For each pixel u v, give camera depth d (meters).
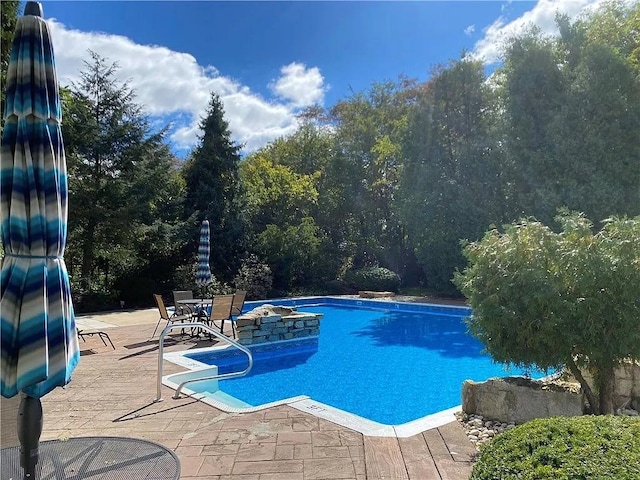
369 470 3.31
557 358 4.37
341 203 23.02
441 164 17.58
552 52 15.27
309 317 9.93
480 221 16.30
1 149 2.50
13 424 3.46
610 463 1.88
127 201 16.50
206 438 3.92
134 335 9.31
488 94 17.31
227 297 8.88
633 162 13.80
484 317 4.61
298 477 3.21
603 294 4.22
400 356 8.97
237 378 7.38
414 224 18.00
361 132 23.09
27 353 2.35
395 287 19.97
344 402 6.26
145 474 2.62
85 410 4.71
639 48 14.60
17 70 2.50
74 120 15.96
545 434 2.17
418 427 4.21
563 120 14.56
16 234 2.43
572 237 4.46
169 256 18.64
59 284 2.54
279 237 19.56
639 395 4.79
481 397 4.76
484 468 2.12
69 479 2.56
